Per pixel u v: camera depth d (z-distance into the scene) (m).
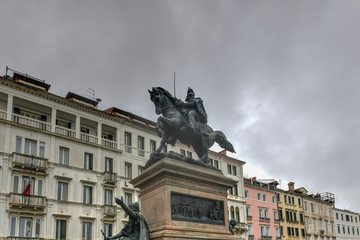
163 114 12.48
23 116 34.84
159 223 10.57
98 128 40.53
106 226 37.59
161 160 11.02
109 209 37.62
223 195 12.08
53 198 34.47
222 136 13.82
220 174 12.10
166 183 10.77
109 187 39.00
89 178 37.81
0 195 31.20
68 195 35.75
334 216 80.50
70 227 34.81
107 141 40.88
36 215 32.84
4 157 32.38
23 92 35.41
